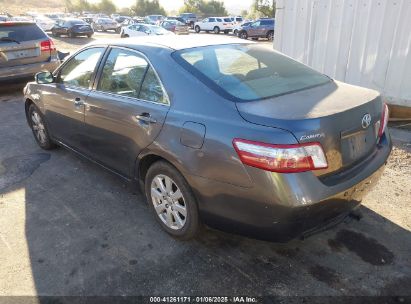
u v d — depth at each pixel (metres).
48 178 4.28
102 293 2.57
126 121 3.19
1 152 5.08
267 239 2.53
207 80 2.75
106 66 3.58
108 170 3.75
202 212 2.74
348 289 2.56
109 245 3.06
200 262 2.84
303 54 6.66
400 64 5.56
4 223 3.40
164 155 2.83
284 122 2.28
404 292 2.53
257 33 28.36
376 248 2.95
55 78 4.30
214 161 2.49
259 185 2.32
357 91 2.93
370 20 5.67
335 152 2.43
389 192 3.79
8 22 7.66
